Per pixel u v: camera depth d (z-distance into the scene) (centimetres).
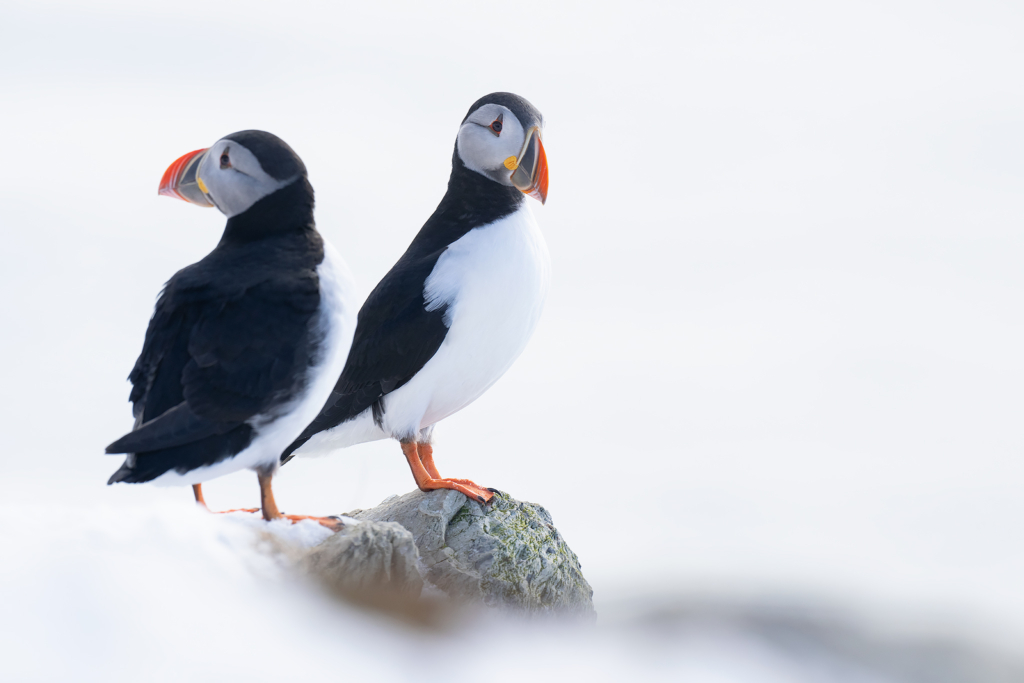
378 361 1348
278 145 1039
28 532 755
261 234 1037
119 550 756
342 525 986
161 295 1010
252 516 998
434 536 1226
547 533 1283
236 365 949
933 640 987
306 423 1012
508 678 725
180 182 1075
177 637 632
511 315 1378
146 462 941
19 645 588
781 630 933
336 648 695
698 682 802
